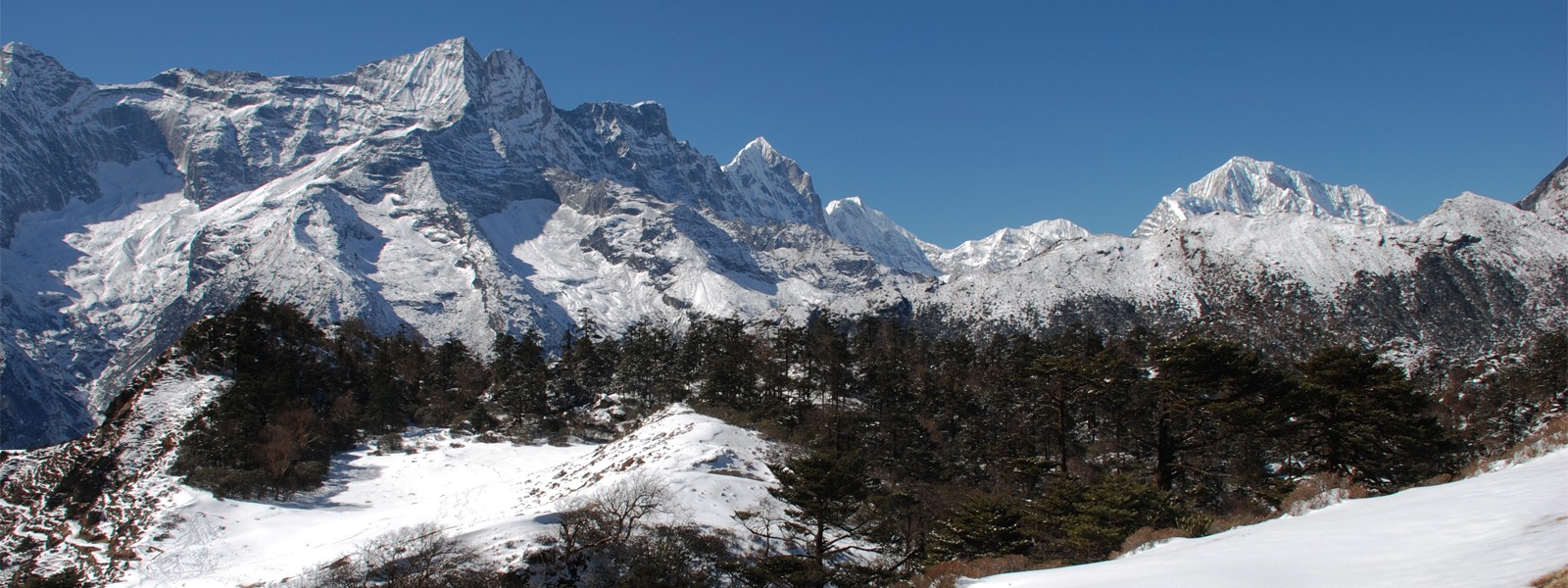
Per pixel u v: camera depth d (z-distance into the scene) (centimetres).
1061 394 6341
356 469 9662
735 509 6016
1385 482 4581
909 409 10925
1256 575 1638
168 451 8750
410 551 5166
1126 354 13462
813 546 5062
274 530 7288
